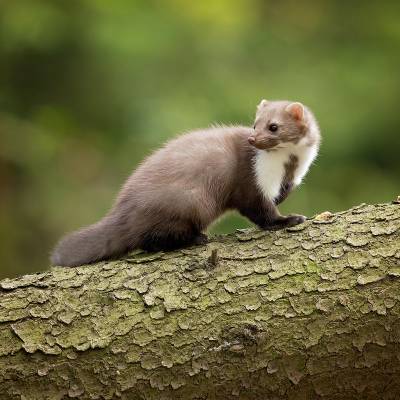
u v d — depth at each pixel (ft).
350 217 34.19
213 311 31.71
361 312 31.45
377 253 32.40
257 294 31.94
